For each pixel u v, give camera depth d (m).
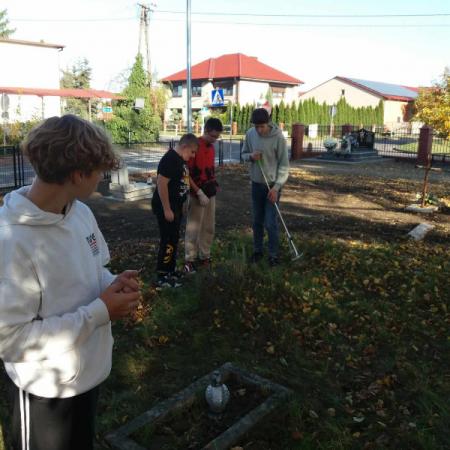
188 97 19.14
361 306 4.52
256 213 5.68
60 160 1.38
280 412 2.91
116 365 3.46
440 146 23.84
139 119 26.08
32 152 1.39
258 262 5.61
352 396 3.20
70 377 1.56
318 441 2.71
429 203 10.02
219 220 8.46
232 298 4.35
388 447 2.72
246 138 5.68
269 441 2.70
